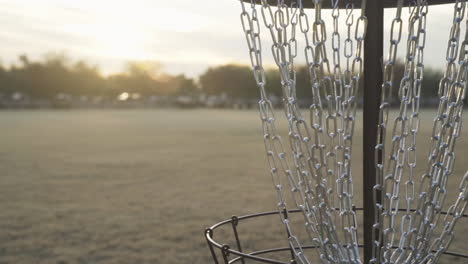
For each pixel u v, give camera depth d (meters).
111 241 4.53
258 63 1.32
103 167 10.59
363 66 1.42
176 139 18.73
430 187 1.31
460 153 11.68
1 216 5.64
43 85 86.44
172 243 4.43
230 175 9.12
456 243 4.07
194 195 7.02
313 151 1.28
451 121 1.31
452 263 3.56
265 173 9.30
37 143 17.09
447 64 1.28
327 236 1.37
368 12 1.39
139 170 10.04
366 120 1.43
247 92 76.62
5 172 9.77
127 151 14.25
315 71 1.25
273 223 5.08
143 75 95.38
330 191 1.31
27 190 7.59
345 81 1.28
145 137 19.78
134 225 5.16
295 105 1.30
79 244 4.43
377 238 1.46
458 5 1.24
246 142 17.28
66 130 24.36
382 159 1.22
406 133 1.29
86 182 8.40
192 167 10.46
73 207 6.19
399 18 1.12
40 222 5.33
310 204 1.35
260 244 4.32
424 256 1.44
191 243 4.42
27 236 4.73
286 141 14.18
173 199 6.71
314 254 3.85
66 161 11.77
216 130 24.06
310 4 1.69
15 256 4.07
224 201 6.50
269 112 1.34
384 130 1.20
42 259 3.98
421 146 12.77
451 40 1.26
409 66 1.21
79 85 89.56
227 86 76.94
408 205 1.35
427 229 1.39
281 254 3.96
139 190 7.52
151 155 13.09
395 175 1.31
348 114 1.23
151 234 4.77
